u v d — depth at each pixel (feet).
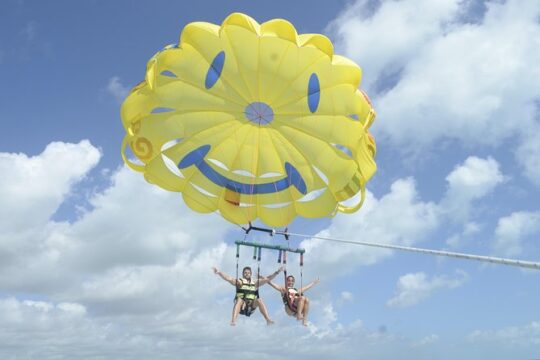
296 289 42.57
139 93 41.06
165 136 43.24
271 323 41.68
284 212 47.14
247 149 45.91
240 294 41.73
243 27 40.04
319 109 42.75
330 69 41.42
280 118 44.21
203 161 45.65
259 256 42.73
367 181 44.06
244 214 46.93
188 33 40.78
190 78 41.78
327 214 46.21
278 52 40.68
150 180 44.57
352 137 42.37
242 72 41.81
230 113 43.93
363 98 42.09
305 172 45.96
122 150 42.52
